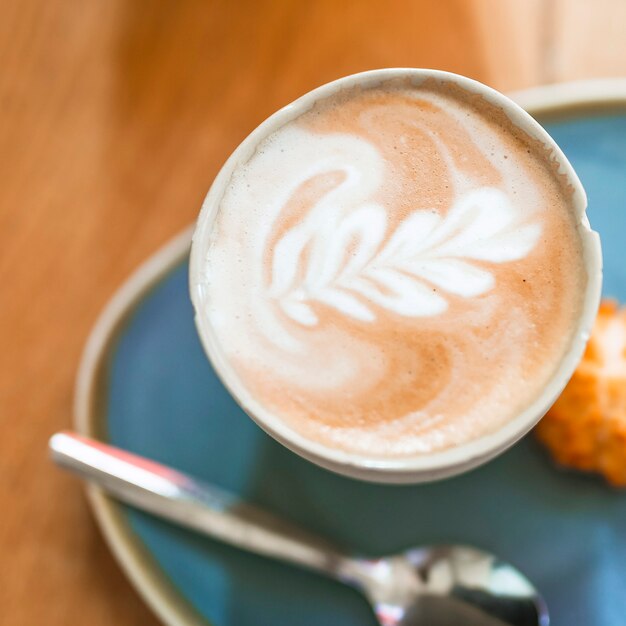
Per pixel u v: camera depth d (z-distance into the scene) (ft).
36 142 1.30
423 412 1.03
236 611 1.17
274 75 1.31
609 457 1.16
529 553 1.17
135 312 1.23
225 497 1.20
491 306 1.04
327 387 1.04
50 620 1.20
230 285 1.06
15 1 1.33
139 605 1.20
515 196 1.06
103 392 1.22
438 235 1.06
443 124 1.08
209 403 1.22
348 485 1.20
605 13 1.30
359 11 1.32
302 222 1.07
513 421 1.00
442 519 1.18
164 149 1.29
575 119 1.23
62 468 1.20
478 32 1.30
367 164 1.08
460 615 1.15
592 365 1.18
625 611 1.15
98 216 1.28
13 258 1.28
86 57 1.32
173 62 1.32
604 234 1.22
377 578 1.17
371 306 1.05
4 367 1.26
